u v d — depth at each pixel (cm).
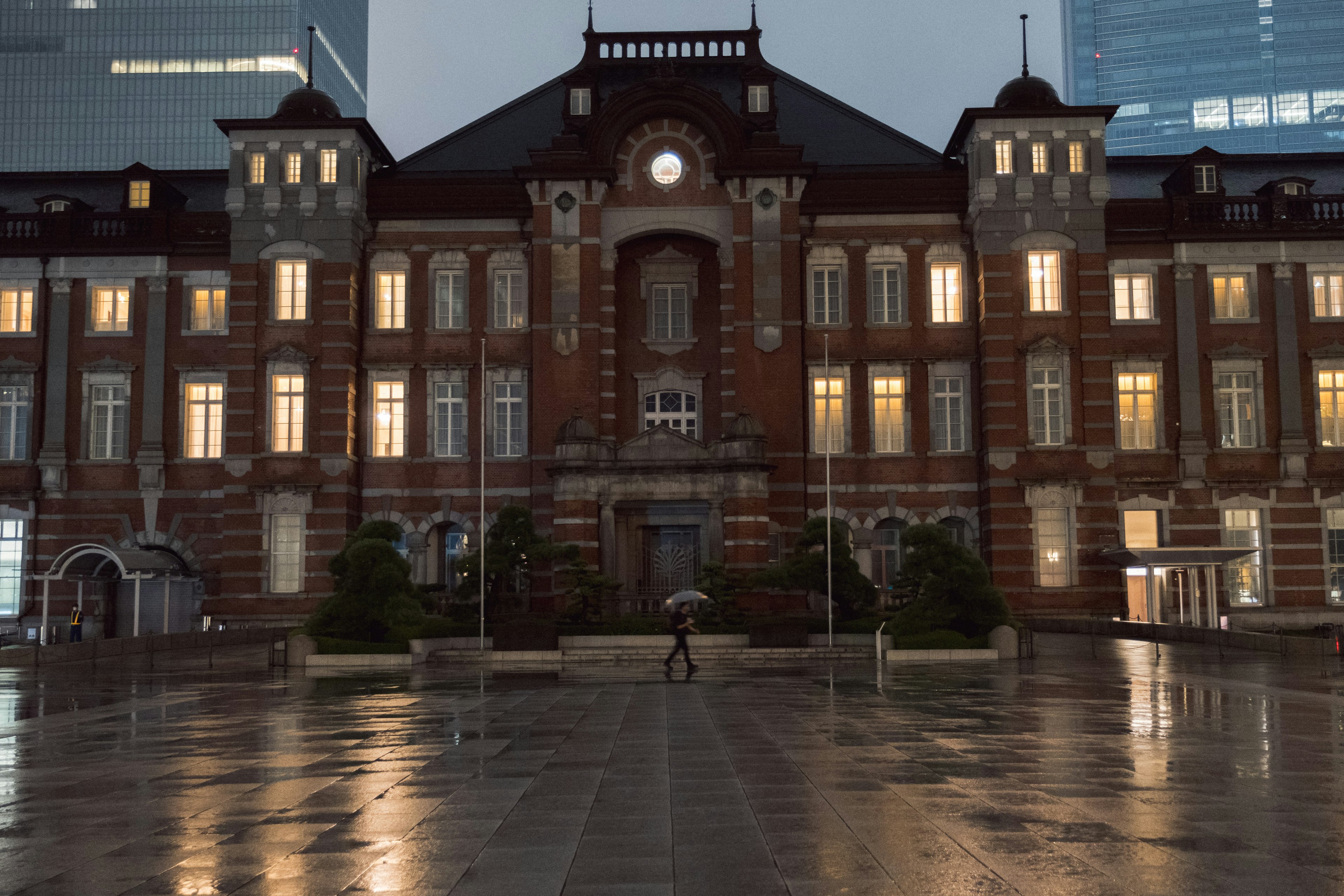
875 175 4647
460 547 4622
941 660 3153
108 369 4694
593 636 3550
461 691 2342
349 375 4503
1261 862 831
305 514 4434
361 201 4622
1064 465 4400
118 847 909
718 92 4578
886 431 4603
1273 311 4612
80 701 2200
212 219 4734
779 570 3634
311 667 3147
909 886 770
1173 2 19000
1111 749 1401
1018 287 4469
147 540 4619
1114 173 4997
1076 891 757
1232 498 4547
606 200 4625
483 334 4647
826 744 1459
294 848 898
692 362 4691
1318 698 2048
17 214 4712
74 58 14362
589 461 4122
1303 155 5012
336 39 15738
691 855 860
